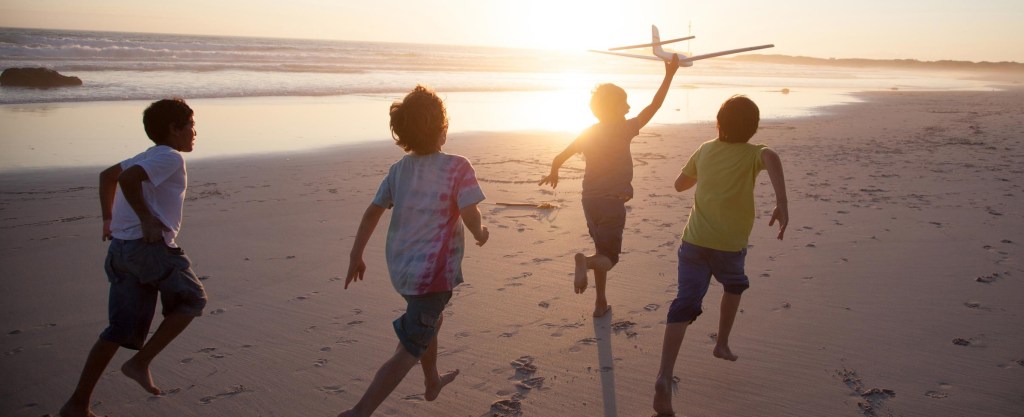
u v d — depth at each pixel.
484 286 4.98
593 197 4.05
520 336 4.06
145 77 28.11
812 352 3.77
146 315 3.04
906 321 4.20
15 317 4.41
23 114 16.52
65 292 4.89
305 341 4.02
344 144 13.24
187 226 6.79
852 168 10.47
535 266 5.49
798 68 124.50
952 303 4.50
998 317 4.23
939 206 7.59
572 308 4.53
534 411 3.18
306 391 3.39
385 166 10.75
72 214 7.34
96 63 34.88
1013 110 24.59
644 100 27.98
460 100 25.55
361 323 4.30
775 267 5.35
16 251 5.90
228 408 3.23
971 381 3.38
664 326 4.20
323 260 5.68
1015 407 3.12
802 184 9.05
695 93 34.22
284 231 6.64
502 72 50.66
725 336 3.53
